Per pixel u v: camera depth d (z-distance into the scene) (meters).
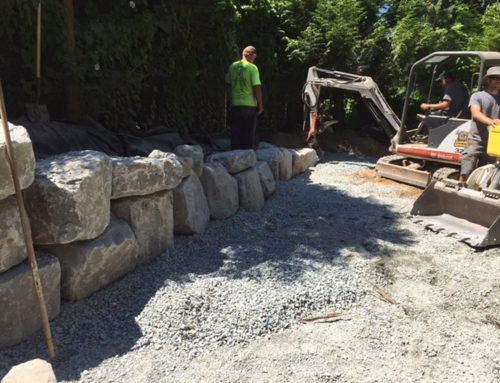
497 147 4.80
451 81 7.64
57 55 5.68
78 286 3.24
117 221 3.66
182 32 7.64
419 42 10.17
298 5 10.52
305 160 8.50
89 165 3.25
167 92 8.13
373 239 4.93
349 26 10.32
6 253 2.77
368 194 6.96
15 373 2.06
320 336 3.14
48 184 3.02
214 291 3.55
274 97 11.18
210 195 5.15
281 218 5.57
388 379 2.73
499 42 10.20
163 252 4.17
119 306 3.31
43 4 5.38
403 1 10.99
